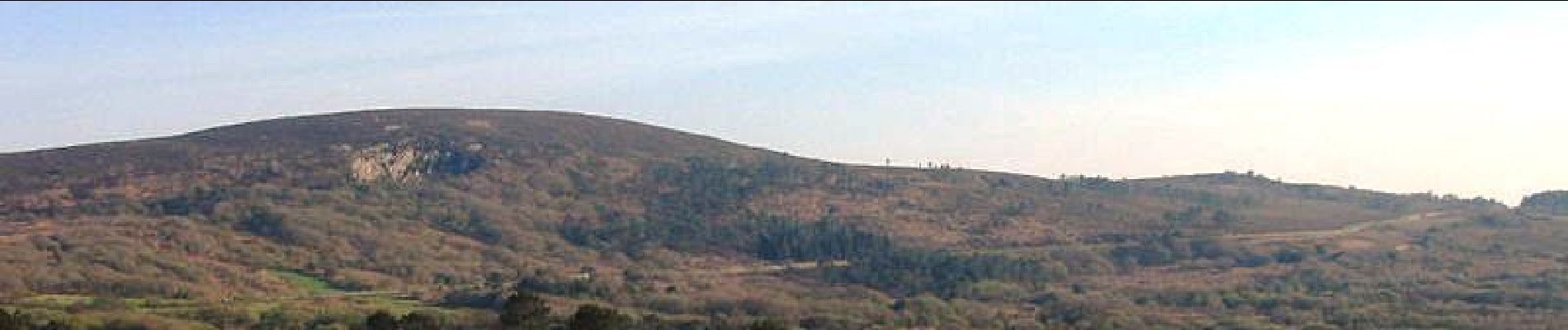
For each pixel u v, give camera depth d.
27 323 178.25
